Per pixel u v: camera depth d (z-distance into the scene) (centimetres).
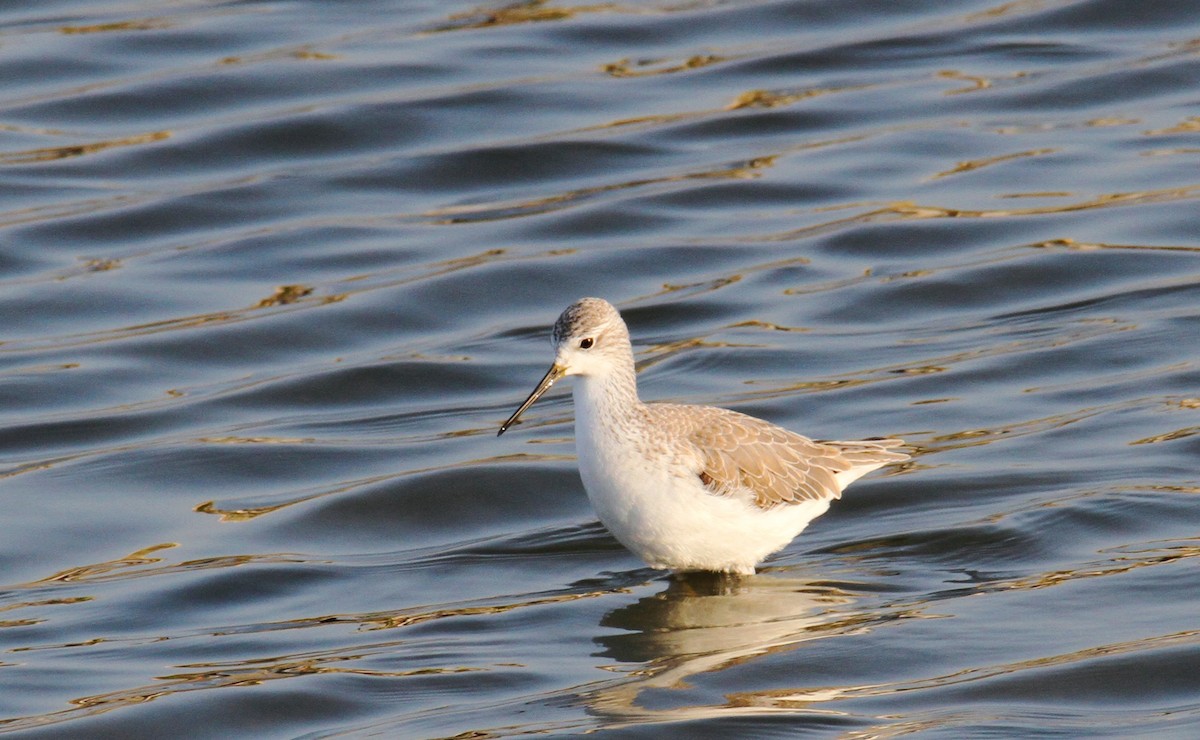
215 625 1338
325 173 2386
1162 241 2086
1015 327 1903
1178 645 1196
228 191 2320
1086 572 1344
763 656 1228
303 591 1406
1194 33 2773
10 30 2802
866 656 1219
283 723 1157
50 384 1838
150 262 2147
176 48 2739
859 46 2766
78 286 2075
